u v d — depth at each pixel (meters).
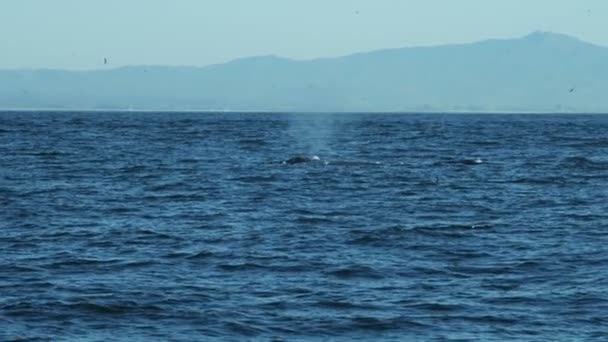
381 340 80.88
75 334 81.50
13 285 96.12
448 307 89.25
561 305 90.00
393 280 99.31
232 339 80.69
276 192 171.75
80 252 112.31
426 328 83.50
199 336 81.25
